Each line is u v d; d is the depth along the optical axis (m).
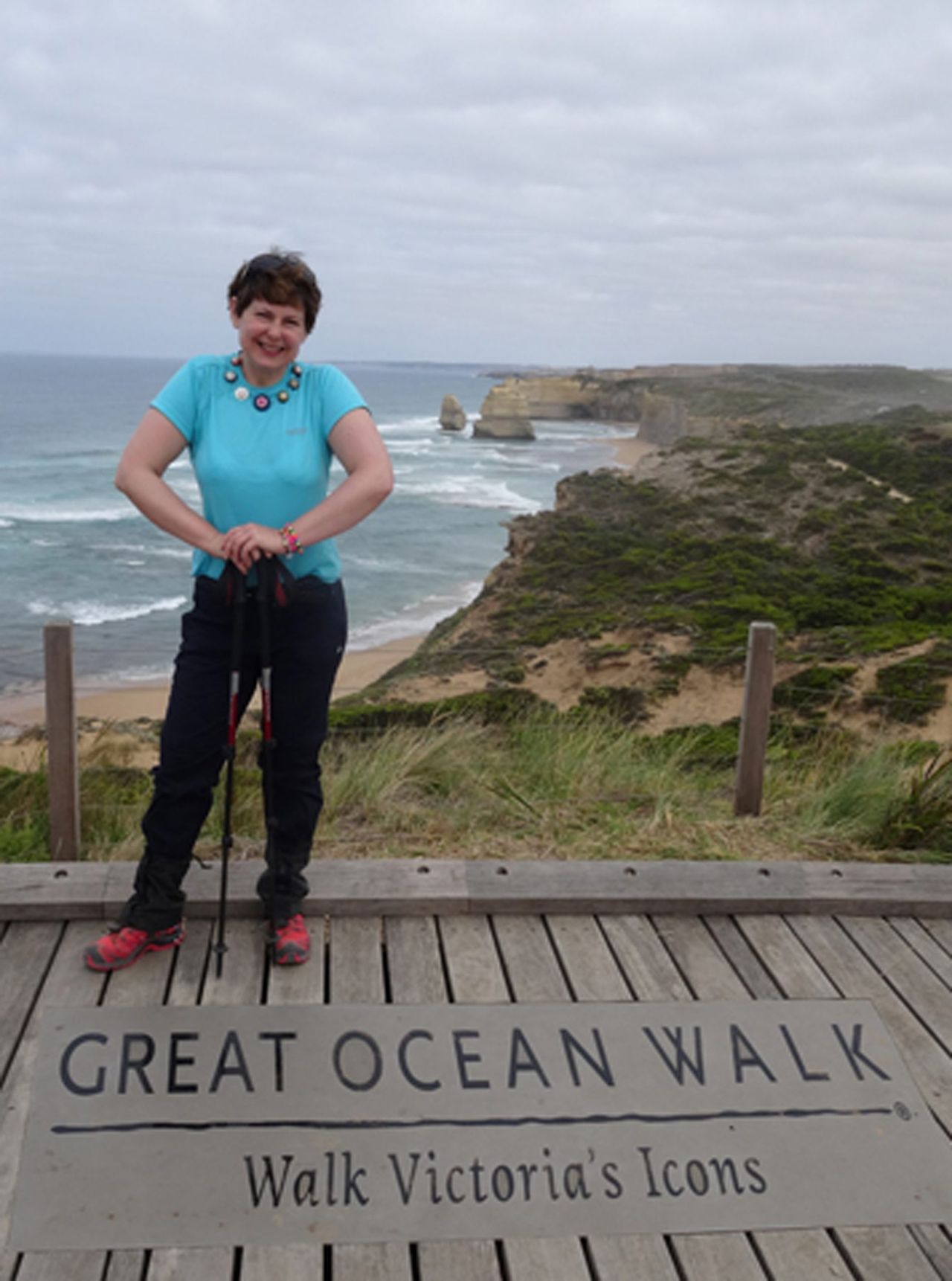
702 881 3.43
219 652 2.71
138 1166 2.29
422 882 3.31
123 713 17.95
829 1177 2.40
